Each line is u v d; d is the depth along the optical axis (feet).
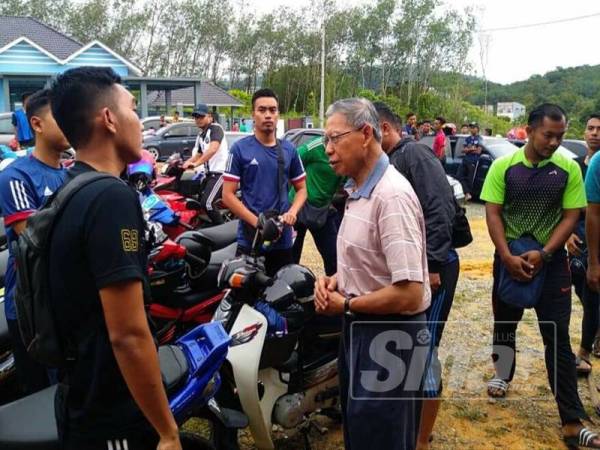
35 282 5.32
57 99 5.57
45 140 9.10
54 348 5.38
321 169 14.80
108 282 5.07
